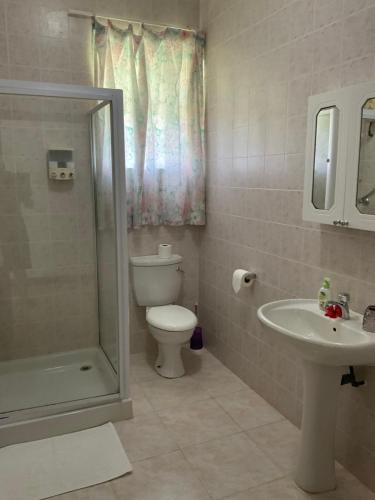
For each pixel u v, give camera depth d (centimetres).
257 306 266
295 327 203
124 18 291
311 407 185
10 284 262
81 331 283
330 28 191
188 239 339
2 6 261
